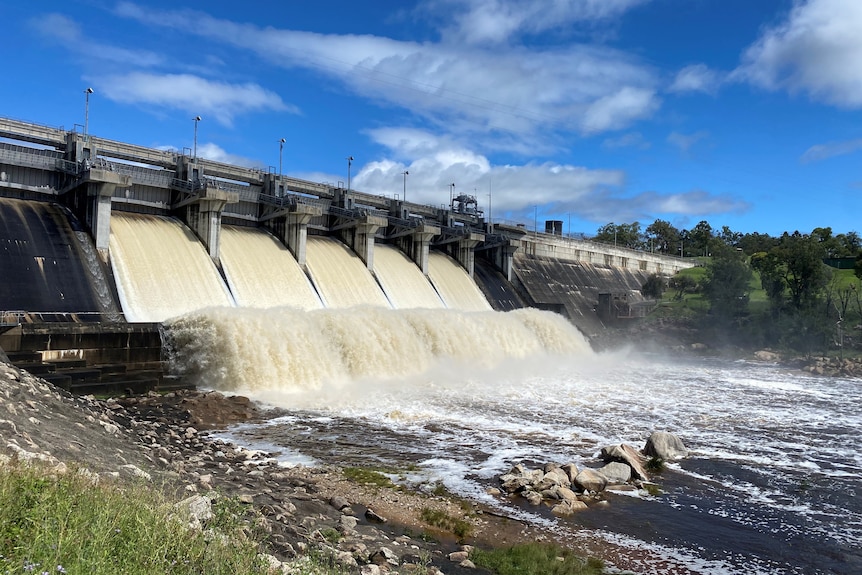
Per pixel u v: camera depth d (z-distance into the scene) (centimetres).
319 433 3003
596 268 11338
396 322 5012
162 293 4569
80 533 952
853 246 17412
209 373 3769
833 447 3125
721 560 1781
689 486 2447
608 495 2312
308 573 1172
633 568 1705
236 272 5294
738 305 9488
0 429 1505
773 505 2252
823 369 6731
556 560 1700
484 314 6125
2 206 4378
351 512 1988
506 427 3288
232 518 1288
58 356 3350
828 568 1750
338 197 6981
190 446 2528
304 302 5531
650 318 9700
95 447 1786
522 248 9762
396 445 2858
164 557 970
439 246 8469
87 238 4519
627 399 4347
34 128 4788
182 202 5350
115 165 4997
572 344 6912
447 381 4625
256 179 6291
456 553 1692
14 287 3881
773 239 17962
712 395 4753
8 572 788
